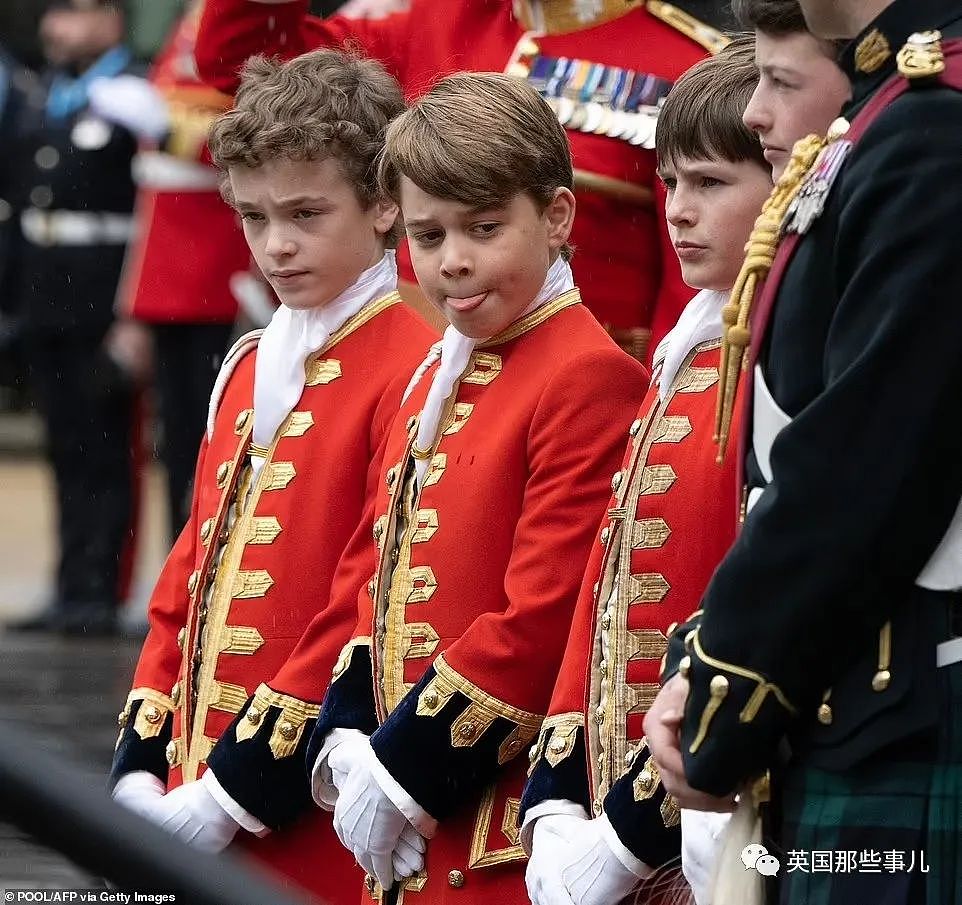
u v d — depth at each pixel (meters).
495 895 11.49
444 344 12.23
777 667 8.57
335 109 12.91
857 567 8.45
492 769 11.48
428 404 12.10
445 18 15.45
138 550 29.27
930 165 8.51
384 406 12.95
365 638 12.16
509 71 14.87
